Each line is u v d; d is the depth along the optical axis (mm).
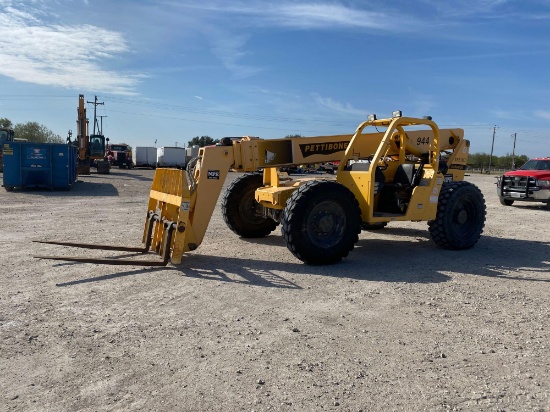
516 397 3236
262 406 3070
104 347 3904
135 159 52625
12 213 12094
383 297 5340
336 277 6148
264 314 4734
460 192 7961
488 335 4301
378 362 3727
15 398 3121
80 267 6453
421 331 4371
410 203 7523
